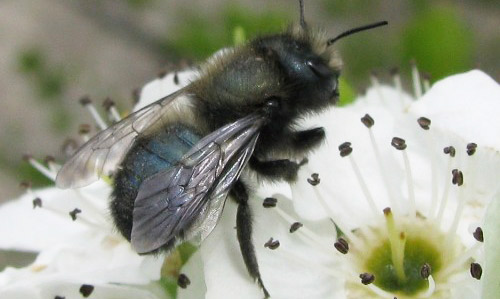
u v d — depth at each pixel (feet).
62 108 0.58
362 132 0.29
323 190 0.28
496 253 0.26
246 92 0.27
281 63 0.28
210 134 0.27
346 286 0.28
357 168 0.28
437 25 0.37
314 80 0.28
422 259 0.28
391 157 0.29
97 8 0.61
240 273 0.27
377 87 0.33
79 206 0.31
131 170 0.27
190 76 0.29
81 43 0.61
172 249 0.26
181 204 0.26
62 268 0.29
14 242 0.31
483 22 0.52
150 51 0.59
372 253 0.28
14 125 0.59
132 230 0.26
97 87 0.59
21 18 0.63
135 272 0.28
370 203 0.28
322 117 0.29
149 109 0.28
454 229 0.28
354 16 0.51
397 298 0.28
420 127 0.28
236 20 0.40
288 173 0.28
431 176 0.28
